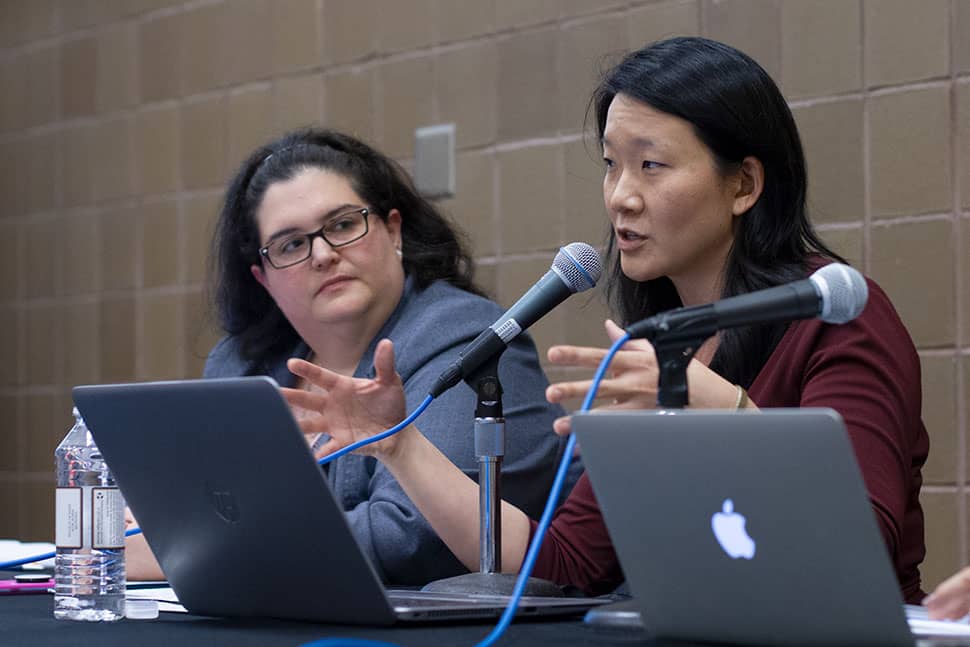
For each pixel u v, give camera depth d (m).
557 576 4.96
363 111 10.21
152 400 3.74
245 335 7.12
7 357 12.70
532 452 6.14
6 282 12.76
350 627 3.75
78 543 4.27
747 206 5.04
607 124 5.07
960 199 7.44
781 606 3.11
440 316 6.34
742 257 5.03
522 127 9.30
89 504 4.28
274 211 6.54
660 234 4.98
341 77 10.36
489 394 4.37
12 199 12.73
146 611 4.18
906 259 7.61
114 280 11.91
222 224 7.02
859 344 4.65
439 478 4.68
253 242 6.78
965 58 7.44
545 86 9.19
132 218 11.78
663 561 3.28
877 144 7.72
